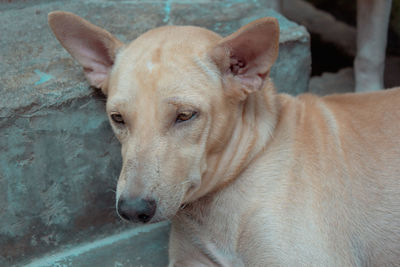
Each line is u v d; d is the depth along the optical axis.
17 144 1.01
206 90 0.90
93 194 1.08
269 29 0.89
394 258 0.98
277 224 0.94
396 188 0.97
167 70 0.89
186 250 1.02
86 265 1.07
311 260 0.93
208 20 1.21
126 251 1.09
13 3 1.24
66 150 1.04
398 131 0.98
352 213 0.96
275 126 0.97
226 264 1.01
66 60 1.08
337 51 1.76
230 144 0.95
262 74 0.91
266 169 0.96
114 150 1.07
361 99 1.01
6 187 1.02
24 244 1.06
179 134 0.90
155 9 1.25
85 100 1.03
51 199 1.06
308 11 2.00
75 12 1.23
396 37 1.76
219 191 0.97
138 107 0.89
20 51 1.10
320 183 0.95
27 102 1.00
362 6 1.33
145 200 0.87
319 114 0.99
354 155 0.97
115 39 0.96
